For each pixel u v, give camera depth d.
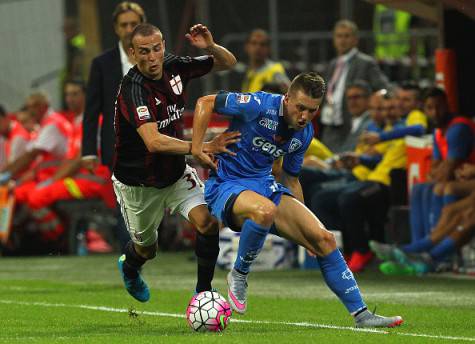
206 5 65.94
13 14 74.94
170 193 27.67
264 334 23.77
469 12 41.88
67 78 71.81
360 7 66.25
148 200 27.84
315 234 24.84
